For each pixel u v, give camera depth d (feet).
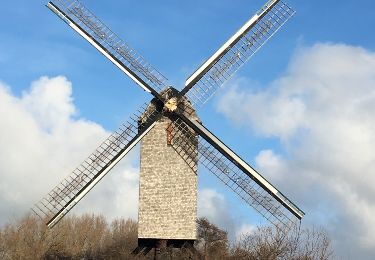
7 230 228.63
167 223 104.88
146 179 106.63
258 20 114.21
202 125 108.17
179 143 107.34
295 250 112.06
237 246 118.83
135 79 108.78
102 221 262.88
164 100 108.06
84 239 243.19
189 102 108.88
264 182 109.70
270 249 110.73
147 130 108.27
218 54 111.96
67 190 108.88
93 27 110.63
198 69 110.01
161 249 104.32
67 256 214.69
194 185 105.81
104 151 109.81
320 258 112.06
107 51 109.60
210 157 108.68
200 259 107.76
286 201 110.11
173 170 106.52
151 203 105.70
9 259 219.20
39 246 219.41
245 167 109.29
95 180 109.19
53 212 108.58
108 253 179.11
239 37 112.98
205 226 188.85
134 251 109.50
